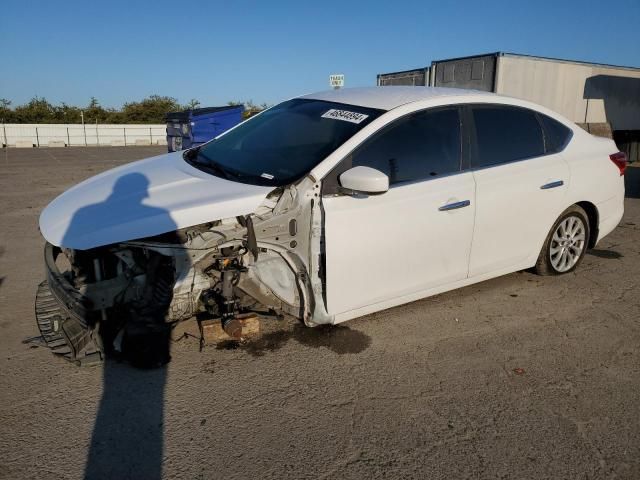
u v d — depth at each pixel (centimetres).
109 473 235
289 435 262
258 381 310
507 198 402
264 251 332
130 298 311
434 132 374
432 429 269
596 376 324
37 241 612
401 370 325
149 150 2705
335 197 324
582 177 459
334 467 241
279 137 386
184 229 314
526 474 239
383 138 349
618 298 446
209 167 378
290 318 390
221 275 333
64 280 303
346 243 328
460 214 375
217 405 286
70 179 1230
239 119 1384
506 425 274
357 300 345
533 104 446
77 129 3509
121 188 343
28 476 231
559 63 1438
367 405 289
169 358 331
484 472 240
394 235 346
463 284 402
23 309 404
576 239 484
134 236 288
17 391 294
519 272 504
